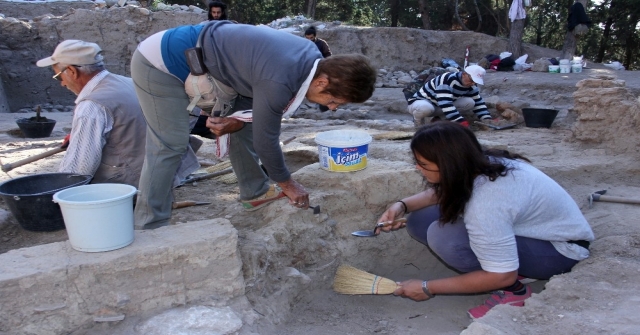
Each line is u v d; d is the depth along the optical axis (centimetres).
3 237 331
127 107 338
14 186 327
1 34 1305
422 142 250
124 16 1419
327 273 351
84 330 235
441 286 280
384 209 389
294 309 312
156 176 291
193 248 251
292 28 1642
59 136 721
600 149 547
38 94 1345
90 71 337
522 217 267
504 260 254
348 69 246
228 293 263
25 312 224
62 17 1391
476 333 223
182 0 2638
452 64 1599
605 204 417
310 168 403
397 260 396
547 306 250
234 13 2672
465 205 258
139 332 234
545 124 759
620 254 303
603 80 570
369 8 3288
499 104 914
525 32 3306
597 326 226
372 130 679
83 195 260
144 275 245
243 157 350
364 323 309
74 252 244
